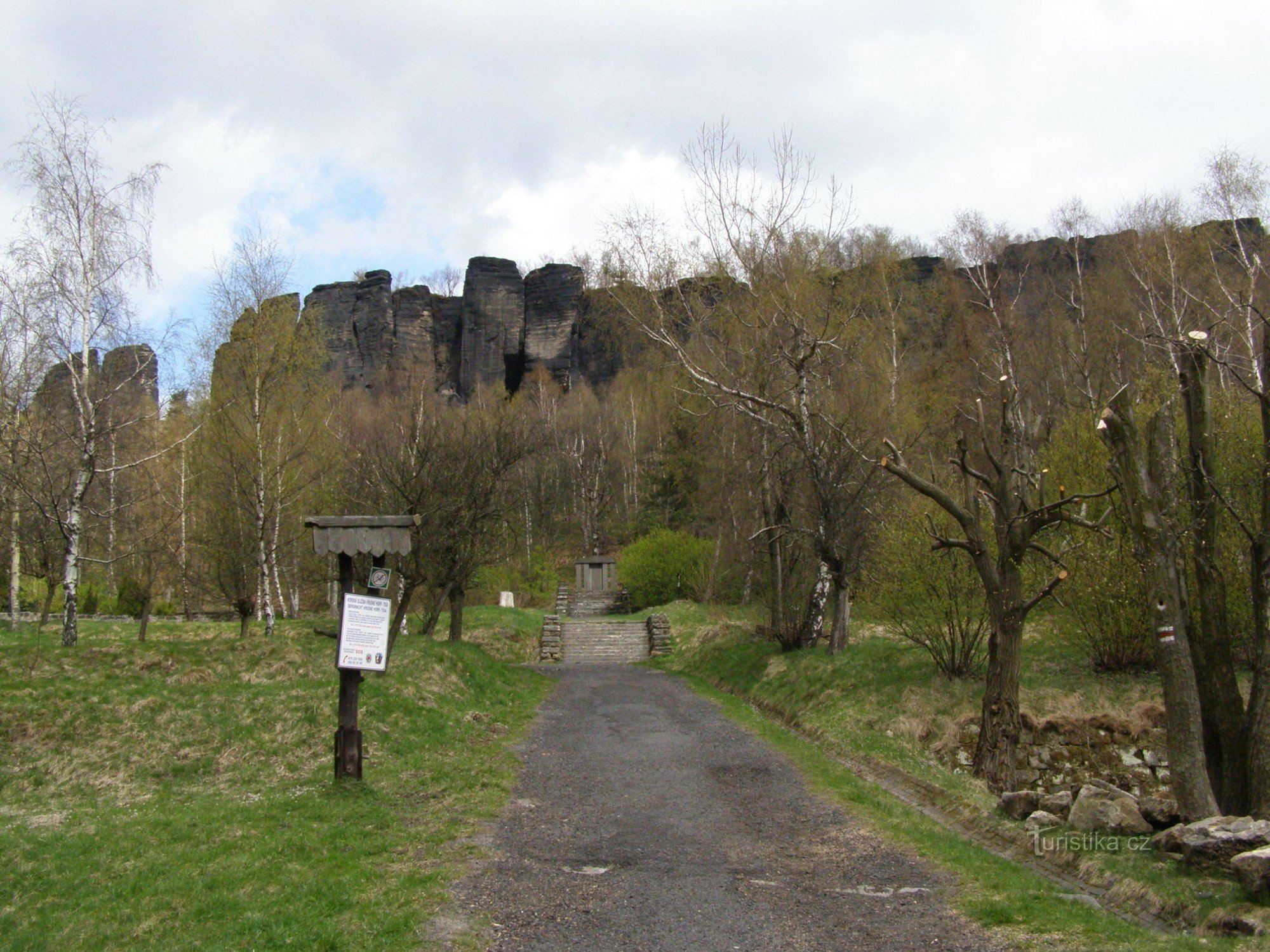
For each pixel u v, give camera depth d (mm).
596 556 49719
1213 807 7574
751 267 19500
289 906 6328
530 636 33531
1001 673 11664
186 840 8141
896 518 17672
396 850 8016
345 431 36188
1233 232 26391
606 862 7953
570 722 16844
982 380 30000
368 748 12719
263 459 22938
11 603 25344
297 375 24578
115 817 9133
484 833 8766
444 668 18562
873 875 7539
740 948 5801
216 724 12742
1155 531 8102
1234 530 13320
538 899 6770
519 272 99000
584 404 67000
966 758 13141
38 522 22172
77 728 12055
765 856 8234
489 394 62188
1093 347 29453
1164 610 7961
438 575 23531
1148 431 8383
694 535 46938
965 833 9156
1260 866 5945
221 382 23234
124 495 28359
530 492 52969
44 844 7980
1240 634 13422
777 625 21984
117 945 5820
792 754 13453
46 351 18891
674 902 6777
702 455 37906
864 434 19547
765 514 22625
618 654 31797
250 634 20828
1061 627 16234
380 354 92125
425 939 5770
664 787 11305
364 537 9977
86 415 17844
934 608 15648
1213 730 8125
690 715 17719
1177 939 5551
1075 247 33094
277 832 8438
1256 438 14039
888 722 14445
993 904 6543
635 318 19188
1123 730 13102
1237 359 23734
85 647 15922
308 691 14266
